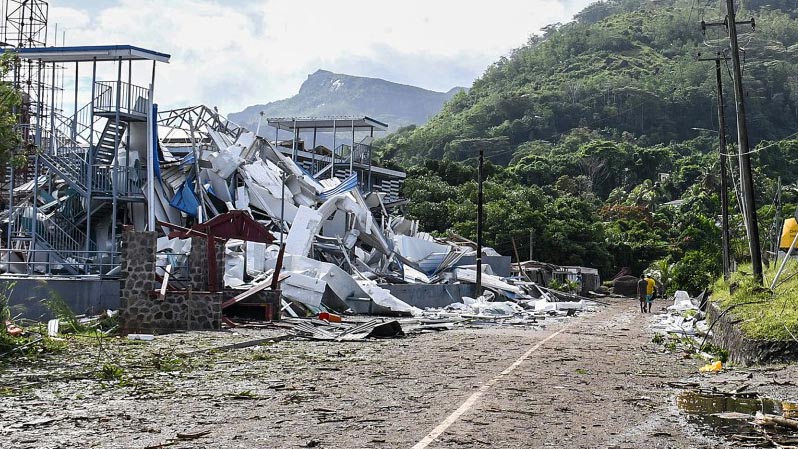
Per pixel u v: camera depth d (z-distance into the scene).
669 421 10.27
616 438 9.07
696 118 197.00
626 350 21.05
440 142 184.00
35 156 33.00
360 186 63.19
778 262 34.44
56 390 12.18
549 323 33.72
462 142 175.75
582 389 13.01
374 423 9.60
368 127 59.25
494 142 177.00
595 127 194.12
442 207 80.44
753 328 18.48
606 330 29.36
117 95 34.00
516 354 18.94
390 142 196.25
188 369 14.98
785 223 35.06
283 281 31.69
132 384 12.90
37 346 17.48
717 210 109.12
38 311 27.91
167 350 18.08
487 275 52.53
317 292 31.94
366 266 43.59
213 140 44.97
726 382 14.27
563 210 87.94
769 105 195.62
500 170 115.75
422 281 47.03
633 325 32.66
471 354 18.72
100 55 33.78
